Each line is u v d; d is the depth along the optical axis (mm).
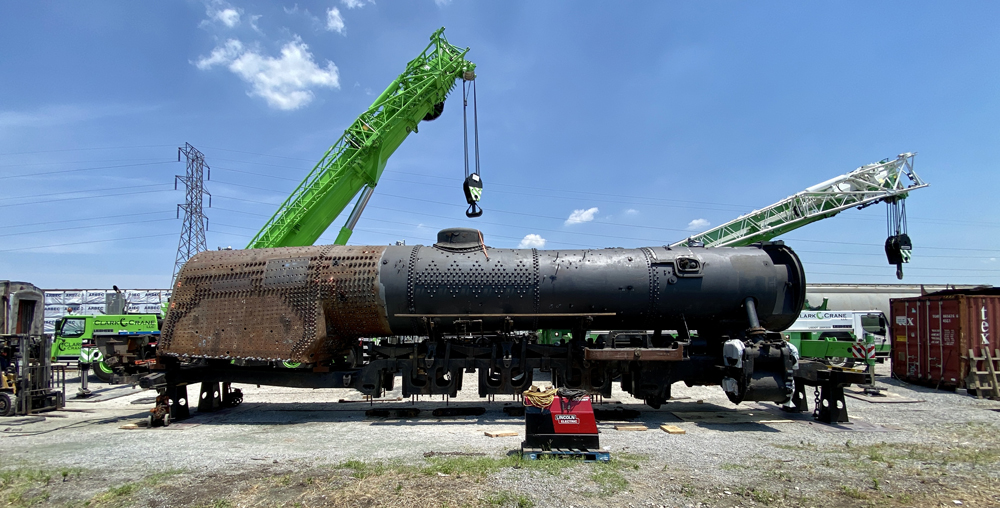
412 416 8703
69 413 9859
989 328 11172
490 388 8391
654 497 4348
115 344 15320
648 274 8445
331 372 8594
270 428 7750
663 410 9109
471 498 4277
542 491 4449
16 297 10648
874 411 8938
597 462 5363
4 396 9484
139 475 5137
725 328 8734
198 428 7859
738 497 4367
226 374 8992
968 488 4621
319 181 14430
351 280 8328
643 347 8258
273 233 14055
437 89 15562
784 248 8781
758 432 7215
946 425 7645
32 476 5125
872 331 19797
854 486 4672
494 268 8461
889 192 18156
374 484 4660
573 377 8453
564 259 8625
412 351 8625
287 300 8359
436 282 8352
